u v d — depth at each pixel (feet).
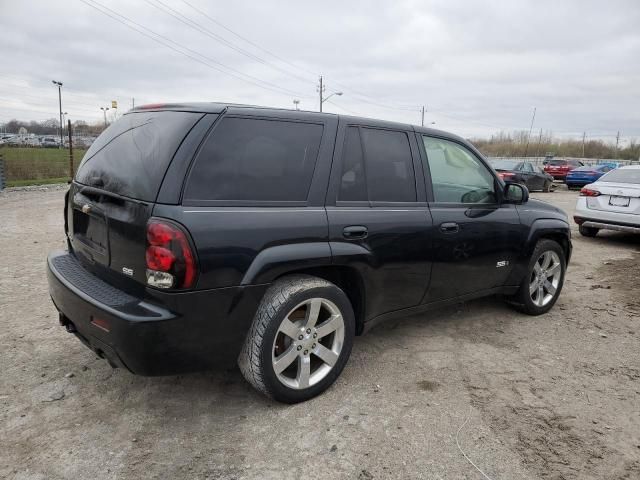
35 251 22.91
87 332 8.92
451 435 9.12
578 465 8.40
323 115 10.59
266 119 9.62
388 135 11.64
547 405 10.32
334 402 10.14
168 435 8.89
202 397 10.18
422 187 12.03
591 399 10.64
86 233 10.05
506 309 16.47
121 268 8.89
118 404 9.86
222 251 8.46
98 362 11.55
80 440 8.68
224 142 8.96
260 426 9.22
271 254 9.03
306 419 9.50
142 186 8.53
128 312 8.18
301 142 9.99
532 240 14.73
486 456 8.55
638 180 29.14
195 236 8.19
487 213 13.53
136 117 10.22
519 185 14.20
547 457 8.59
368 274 10.67
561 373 11.86
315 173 10.02
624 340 14.08
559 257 16.12
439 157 12.71
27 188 54.95
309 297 9.61
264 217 9.05
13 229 28.63
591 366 12.30
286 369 10.54
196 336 8.50
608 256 26.35
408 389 10.78
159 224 8.07
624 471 8.29
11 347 12.25
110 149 10.00
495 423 9.57
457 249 12.58
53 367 11.27
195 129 8.74
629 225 28.48
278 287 9.39
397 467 8.20
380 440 8.90
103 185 9.46
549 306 16.19
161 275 8.10
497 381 11.32
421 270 11.84
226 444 8.67
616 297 18.34
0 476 7.72
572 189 82.89
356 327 11.27
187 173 8.43
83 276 9.79
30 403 9.78
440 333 14.12
